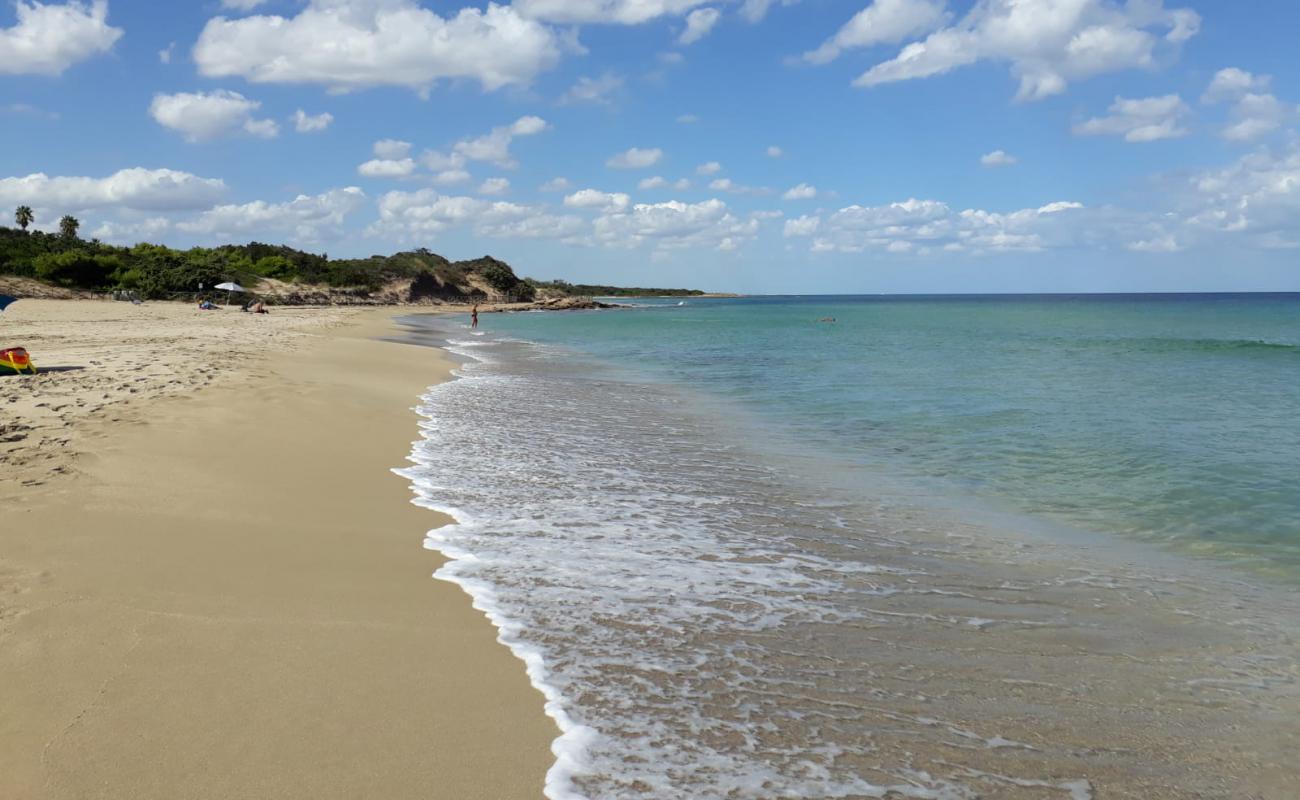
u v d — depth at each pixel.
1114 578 7.40
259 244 120.44
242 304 81.88
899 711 4.91
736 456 12.71
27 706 4.32
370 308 104.00
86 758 3.90
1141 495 10.35
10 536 6.74
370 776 3.94
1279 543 8.44
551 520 8.80
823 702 4.98
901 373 26.16
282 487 9.27
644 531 8.52
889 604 6.66
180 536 7.22
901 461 12.40
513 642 5.63
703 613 6.34
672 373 26.73
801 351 37.56
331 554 7.20
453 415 16.19
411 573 6.90
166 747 4.05
